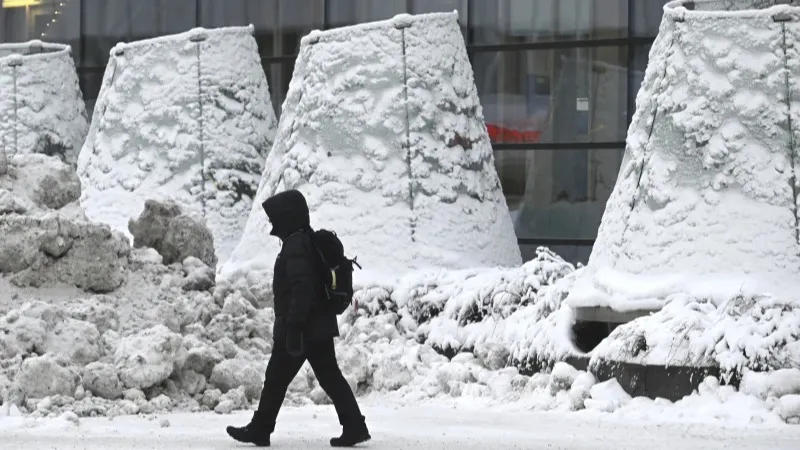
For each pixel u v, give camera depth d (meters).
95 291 32.78
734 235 31.55
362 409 29.78
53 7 56.97
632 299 31.66
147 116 47.34
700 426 26.41
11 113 52.72
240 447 22.48
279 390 22.69
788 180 31.70
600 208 47.19
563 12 47.78
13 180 34.56
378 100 40.69
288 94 43.09
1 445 22.30
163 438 23.80
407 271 39.06
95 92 56.19
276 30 52.47
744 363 28.17
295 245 22.33
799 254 31.19
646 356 29.12
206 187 46.38
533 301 35.91
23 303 31.52
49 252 32.31
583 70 47.53
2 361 28.62
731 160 32.12
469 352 35.09
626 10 46.81
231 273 41.12
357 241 39.69
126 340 29.50
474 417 28.09
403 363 33.53
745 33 32.69
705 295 30.95
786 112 32.00
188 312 32.78
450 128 40.59
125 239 34.28
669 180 32.66
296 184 41.31
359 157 40.53
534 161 48.16
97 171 47.78
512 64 48.53
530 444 23.23
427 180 40.06
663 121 33.16
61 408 27.36
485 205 40.88
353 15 50.84
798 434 25.20
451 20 41.59
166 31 54.69
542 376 31.31
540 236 47.97
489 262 40.25
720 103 32.53
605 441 23.91
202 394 29.72
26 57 53.09
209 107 47.00
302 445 22.89
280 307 22.55
